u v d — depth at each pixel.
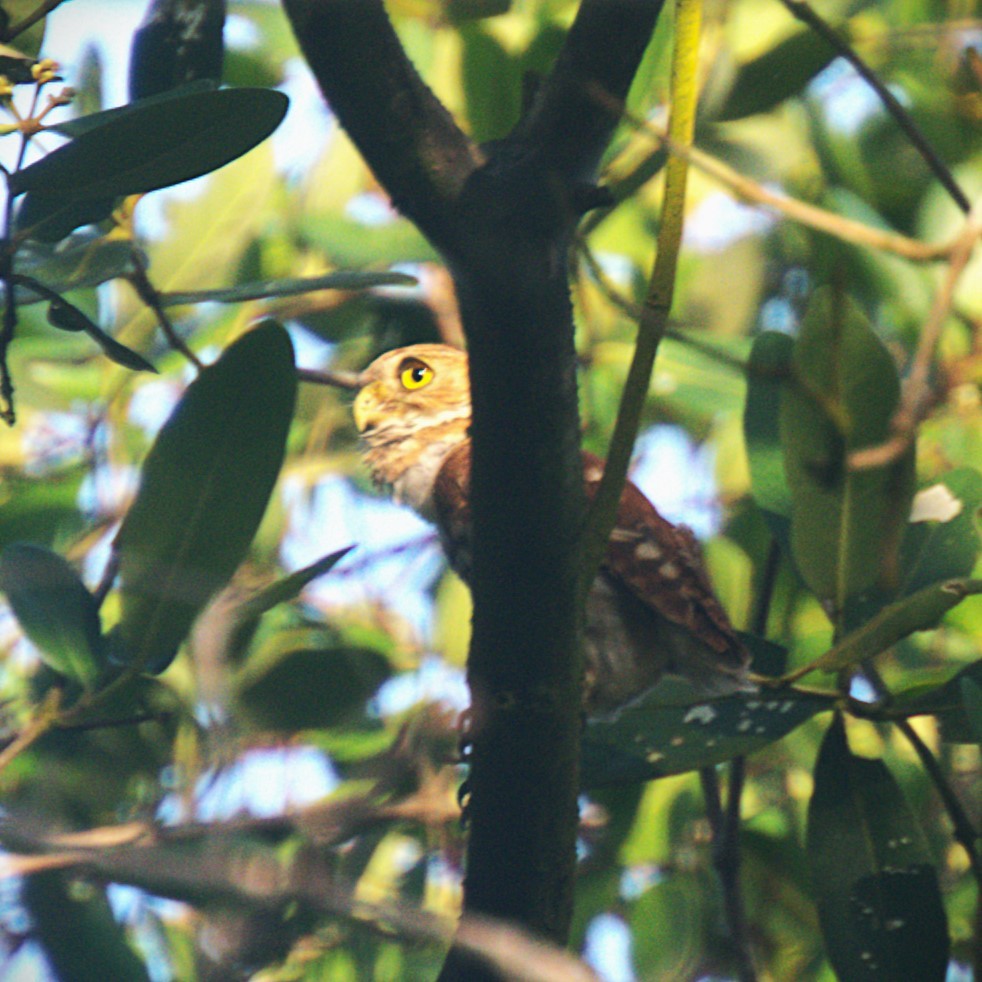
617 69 4.86
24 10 6.13
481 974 5.82
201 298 6.28
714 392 10.03
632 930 7.68
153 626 5.66
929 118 10.63
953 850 8.77
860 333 6.26
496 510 5.41
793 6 6.00
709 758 7.04
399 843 8.10
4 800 4.75
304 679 5.66
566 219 4.86
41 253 6.21
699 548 8.91
